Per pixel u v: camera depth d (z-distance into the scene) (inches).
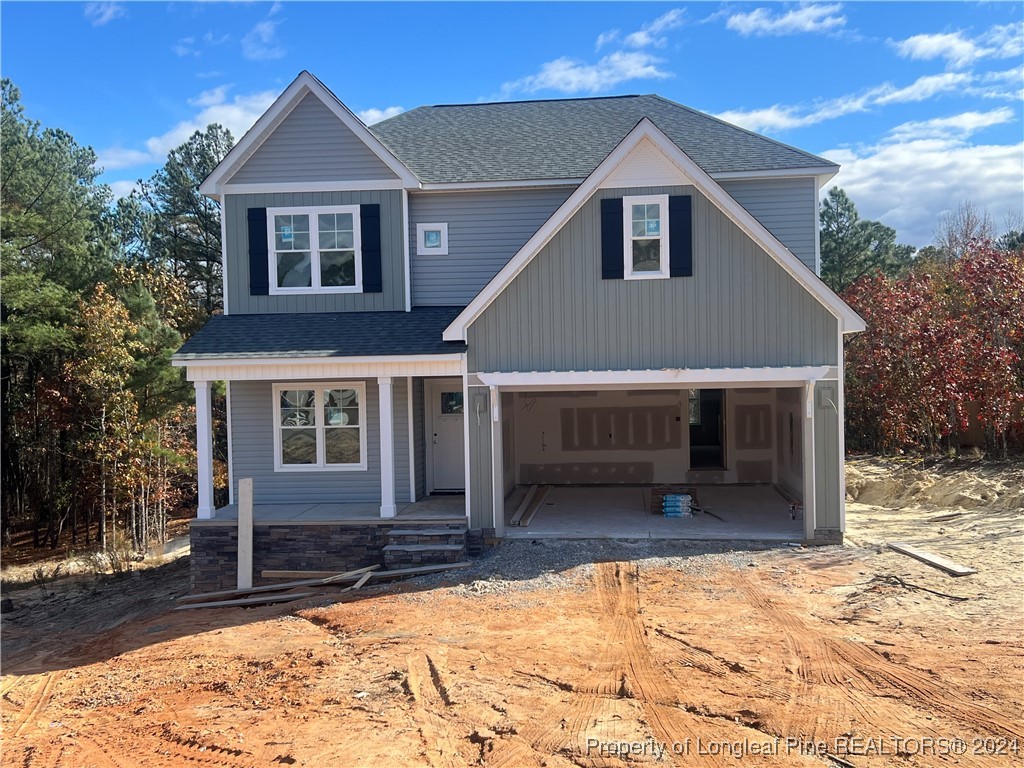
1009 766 212.8
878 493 703.7
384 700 280.4
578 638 336.5
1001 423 717.9
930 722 241.0
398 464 572.1
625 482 709.9
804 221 573.6
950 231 1636.3
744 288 484.4
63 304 1017.5
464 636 346.9
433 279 597.3
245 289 583.8
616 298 493.0
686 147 615.2
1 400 1078.4
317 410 574.2
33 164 1095.0
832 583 403.5
